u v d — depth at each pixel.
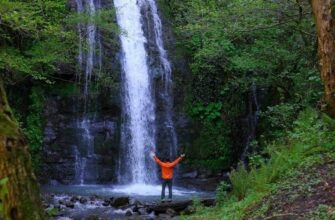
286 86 15.00
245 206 7.72
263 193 7.70
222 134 20.30
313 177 7.07
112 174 19.09
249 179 9.71
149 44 21.55
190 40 20.67
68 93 19.34
